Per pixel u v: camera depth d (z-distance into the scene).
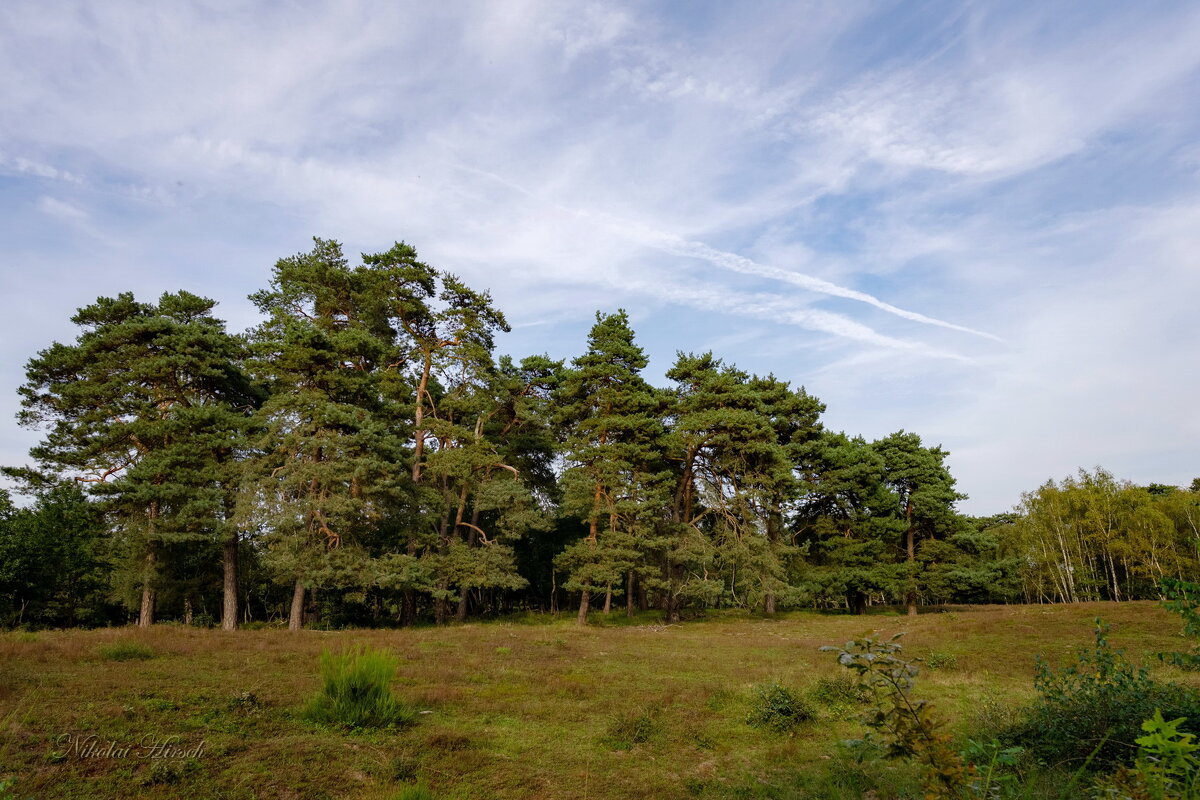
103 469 28.98
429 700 13.00
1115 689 8.65
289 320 31.67
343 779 8.30
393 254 36.97
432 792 8.08
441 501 36.00
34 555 31.03
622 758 10.16
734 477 42.28
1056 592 55.44
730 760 10.23
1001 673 17.25
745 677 17.72
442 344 37.72
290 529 28.09
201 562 34.69
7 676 12.45
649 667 19.39
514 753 10.08
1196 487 67.12
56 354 29.20
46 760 8.06
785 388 49.31
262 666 16.11
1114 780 5.00
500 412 44.09
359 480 29.73
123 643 17.44
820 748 10.67
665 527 42.47
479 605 48.91
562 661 20.09
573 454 38.53
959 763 4.47
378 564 30.72
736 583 42.78
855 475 47.75
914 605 46.84
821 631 33.56
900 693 4.71
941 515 46.94
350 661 12.02
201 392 32.59
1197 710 7.54
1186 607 6.77
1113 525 49.50
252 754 8.87
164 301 31.14
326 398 29.52
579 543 37.81
